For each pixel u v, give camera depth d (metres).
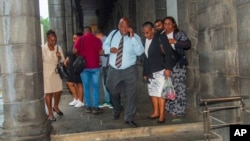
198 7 5.63
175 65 5.78
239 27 4.37
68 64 7.26
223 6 4.75
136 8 11.51
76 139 5.01
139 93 9.09
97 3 21.52
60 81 6.11
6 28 4.55
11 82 4.57
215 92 5.16
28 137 4.54
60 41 12.69
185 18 6.43
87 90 6.57
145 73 5.55
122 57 5.22
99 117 6.12
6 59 4.57
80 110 6.93
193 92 6.17
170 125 5.30
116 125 5.41
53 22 12.67
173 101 5.88
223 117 4.95
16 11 4.54
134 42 5.20
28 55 4.60
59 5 12.67
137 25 11.42
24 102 4.59
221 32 4.85
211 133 5.27
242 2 4.25
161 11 8.36
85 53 6.31
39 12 5.02
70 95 9.10
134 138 5.12
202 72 5.61
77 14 21.95
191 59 6.25
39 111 4.70
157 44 5.37
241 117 4.47
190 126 5.36
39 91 4.77
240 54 4.40
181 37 5.55
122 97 8.21
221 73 4.92
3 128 4.58
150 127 5.23
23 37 4.57
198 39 5.70
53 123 5.76
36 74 4.70
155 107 5.75
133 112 5.33
